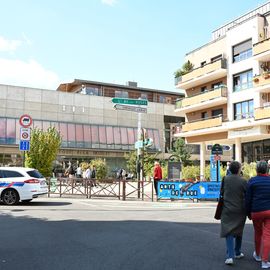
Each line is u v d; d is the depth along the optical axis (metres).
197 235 9.47
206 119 39.72
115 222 11.52
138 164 22.00
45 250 7.68
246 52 34.91
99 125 51.78
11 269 6.27
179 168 22.27
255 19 33.69
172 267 6.42
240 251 7.25
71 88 60.72
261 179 6.66
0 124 45.28
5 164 44.41
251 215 6.67
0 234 9.40
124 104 21.08
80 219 12.12
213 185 19.72
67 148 48.31
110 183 20.42
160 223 11.43
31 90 48.31
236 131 35.12
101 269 6.25
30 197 16.39
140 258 7.02
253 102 33.81
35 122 47.59
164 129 56.91
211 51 39.66
